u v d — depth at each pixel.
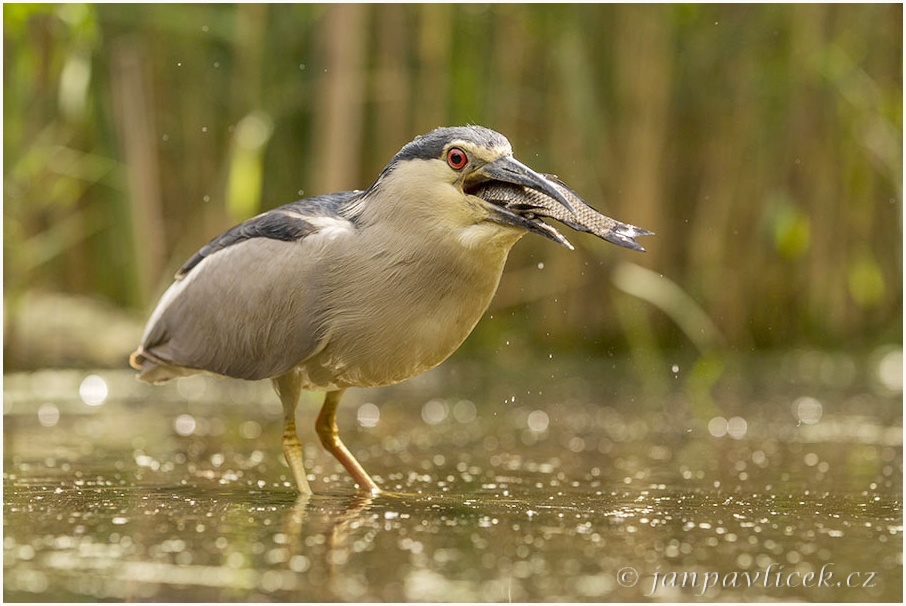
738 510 7.41
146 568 5.64
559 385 14.70
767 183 15.91
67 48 14.22
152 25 15.03
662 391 14.38
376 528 6.60
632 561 5.93
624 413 12.91
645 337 15.73
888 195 16.89
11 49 14.02
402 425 11.95
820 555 6.16
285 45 14.82
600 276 16.08
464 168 7.44
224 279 8.21
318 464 9.41
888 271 17.12
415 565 5.75
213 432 11.17
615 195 15.55
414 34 15.27
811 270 16.42
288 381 8.21
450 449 10.39
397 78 14.95
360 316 7.75
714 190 15.92
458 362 15.99
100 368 14.72
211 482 8.34
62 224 15.61
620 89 15.39
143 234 14.93
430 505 7.43
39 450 9.77
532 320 16.27
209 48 15.31
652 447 10.65
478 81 15.13
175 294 8.56
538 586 5.45
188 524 6.67
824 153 16.00
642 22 15.19
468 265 7.56
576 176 15.34
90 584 5.37
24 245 14.66
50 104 14.88
